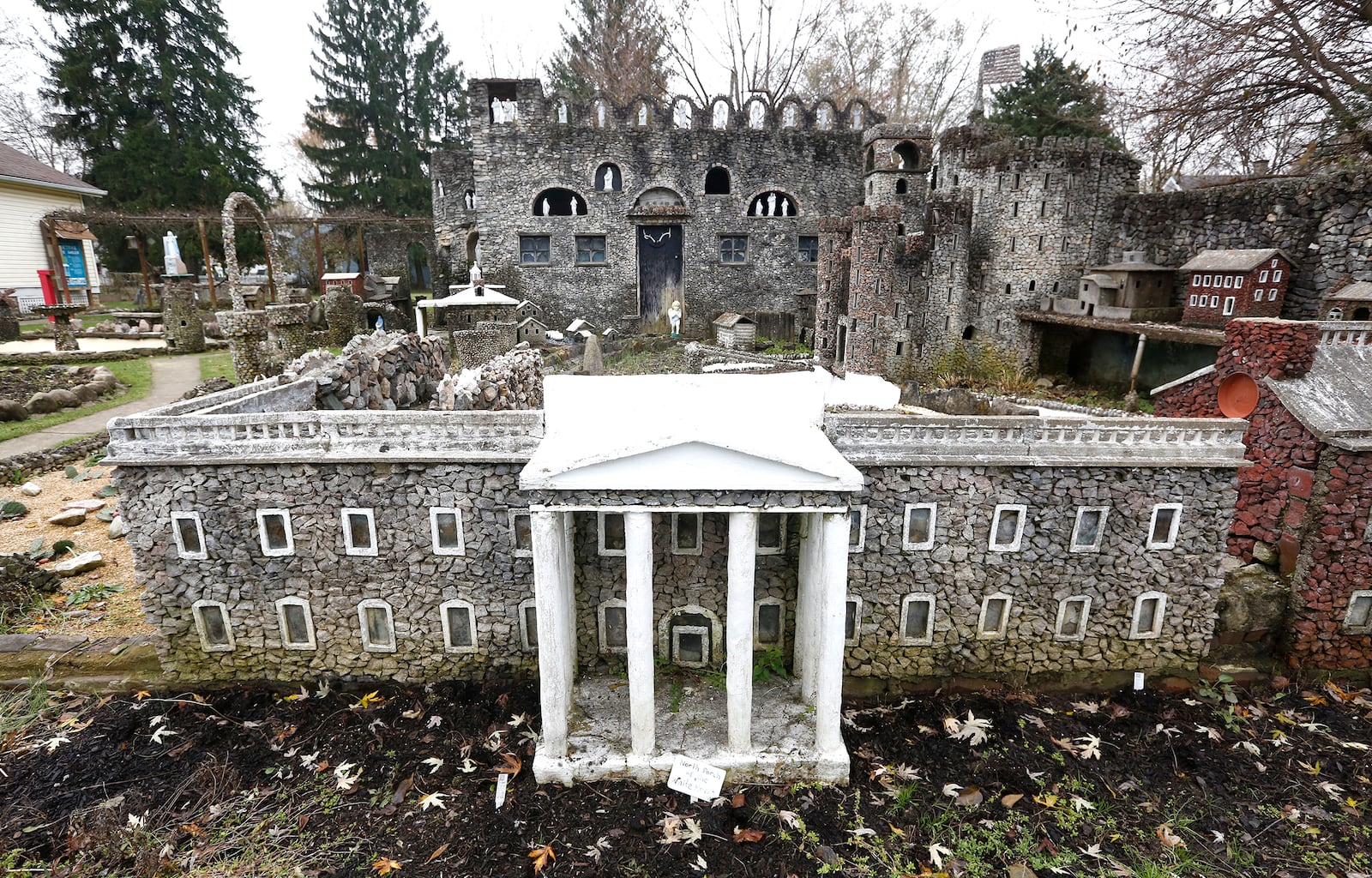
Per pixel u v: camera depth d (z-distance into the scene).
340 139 59.34
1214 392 14.83
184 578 11.41
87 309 41.28
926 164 32.28
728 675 9.89
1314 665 12.84
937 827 9.48
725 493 8.91
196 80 49.97
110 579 14.33
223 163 49.09
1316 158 23.31
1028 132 36.03
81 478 18.31
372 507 11.16
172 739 10.80
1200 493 11.54
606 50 49.31
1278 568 13.32
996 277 30.20
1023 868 8.82
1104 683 12.44
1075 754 10.91
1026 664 12.37
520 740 10.80
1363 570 12.41
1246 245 26.09
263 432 10.85
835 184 38.16
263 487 11.05
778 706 11.16
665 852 9.02
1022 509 11.51
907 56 46.84
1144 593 12.02
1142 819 9.78
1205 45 21.98
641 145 36.69
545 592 9.34
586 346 30.05
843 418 11.12
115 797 9.66
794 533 11.59
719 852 9.04
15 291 34.78
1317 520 12.37
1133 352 27.77
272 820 9.38
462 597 11.60
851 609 11.91
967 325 31.48
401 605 11.65
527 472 8.69
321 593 11.57
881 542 11.59
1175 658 12.51
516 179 36.62
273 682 12.06
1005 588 11.94
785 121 38.59
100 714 11.27
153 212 46.09
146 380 26.38
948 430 11.16
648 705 9.87
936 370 29.48
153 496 11.03
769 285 38.84
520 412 10.80
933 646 12.18
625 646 12.10
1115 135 34.72
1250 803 10.07
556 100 36.47
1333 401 12.88
